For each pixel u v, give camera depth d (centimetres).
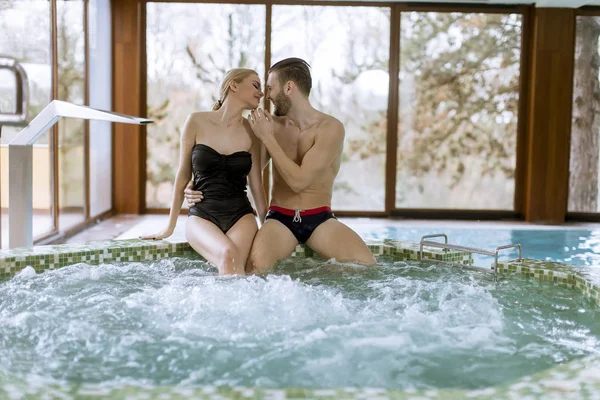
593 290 271
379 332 221
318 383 182
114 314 239
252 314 239
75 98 672
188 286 278
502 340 218
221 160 337
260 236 332
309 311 243
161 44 848
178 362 194
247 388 158
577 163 861
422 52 852
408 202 870
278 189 353
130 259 338
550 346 213
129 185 852
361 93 858
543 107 840
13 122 323
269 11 844
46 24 577
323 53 852
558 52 833
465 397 154
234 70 347
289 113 347
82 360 194
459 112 859
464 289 282
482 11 842
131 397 153
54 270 307
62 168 639
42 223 587
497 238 688
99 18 771
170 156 862
